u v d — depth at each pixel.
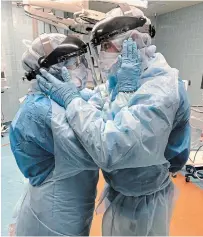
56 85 1.06
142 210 1.12
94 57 1.13
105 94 1.31
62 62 1.09
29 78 1.18
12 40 4.89
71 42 1.09
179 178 2.95
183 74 5.38
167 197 1.22
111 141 0.88
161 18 5.89
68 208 1.08
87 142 0.92
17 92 5.13
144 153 0.92
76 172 1.06
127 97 1.05
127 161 0.92
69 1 1.86
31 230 1.12
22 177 2.87
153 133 0.91
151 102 0.92
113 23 1.04
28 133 1.02
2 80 4.57
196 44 4.95
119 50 1.08
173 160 1.20
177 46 5.48
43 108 1.00
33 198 1.12
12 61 4.96
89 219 1.21
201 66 4.87
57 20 2.05
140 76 1.10
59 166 1.02
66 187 1.07
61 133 0.96
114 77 1.19
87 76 1.21
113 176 1.15
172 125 1.02
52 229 1.08
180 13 5.24
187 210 2.33
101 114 1.02
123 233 1.17
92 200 1.21
